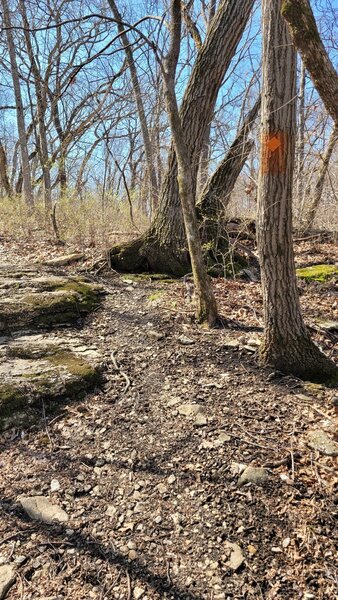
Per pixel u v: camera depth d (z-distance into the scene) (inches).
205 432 112.3
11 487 98.4
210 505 92.6
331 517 87.7
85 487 98.7
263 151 117.7
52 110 550.0
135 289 199.2
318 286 211.5
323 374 133.1
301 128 331.6
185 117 208.5
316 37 72.2
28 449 110.6
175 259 218.1
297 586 76.1
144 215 335.9
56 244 272.2
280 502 91.7
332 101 74.6
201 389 129.1
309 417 115.3
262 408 119.7
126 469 103.3
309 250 283.0
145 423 117.6
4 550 83.7
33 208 337.4
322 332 158.9
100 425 118.1
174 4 143.1
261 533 85.9
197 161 219.0
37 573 79.5
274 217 122.0
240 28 200.7
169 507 92.8
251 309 178.4
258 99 246.1
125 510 92.6
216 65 203.2
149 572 79.5
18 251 260.1
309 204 339.9
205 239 231.8
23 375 130.6
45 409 123.2
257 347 145.3
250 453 104.7
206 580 77.8
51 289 186.7
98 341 158.2
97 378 135.5
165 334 158.9
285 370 134.2
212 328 161.8
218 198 237.5
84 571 79.9
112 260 222.1
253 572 78.8
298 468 99.7
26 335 159.3
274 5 105.9
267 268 129.0
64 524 89.4
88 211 285.3
